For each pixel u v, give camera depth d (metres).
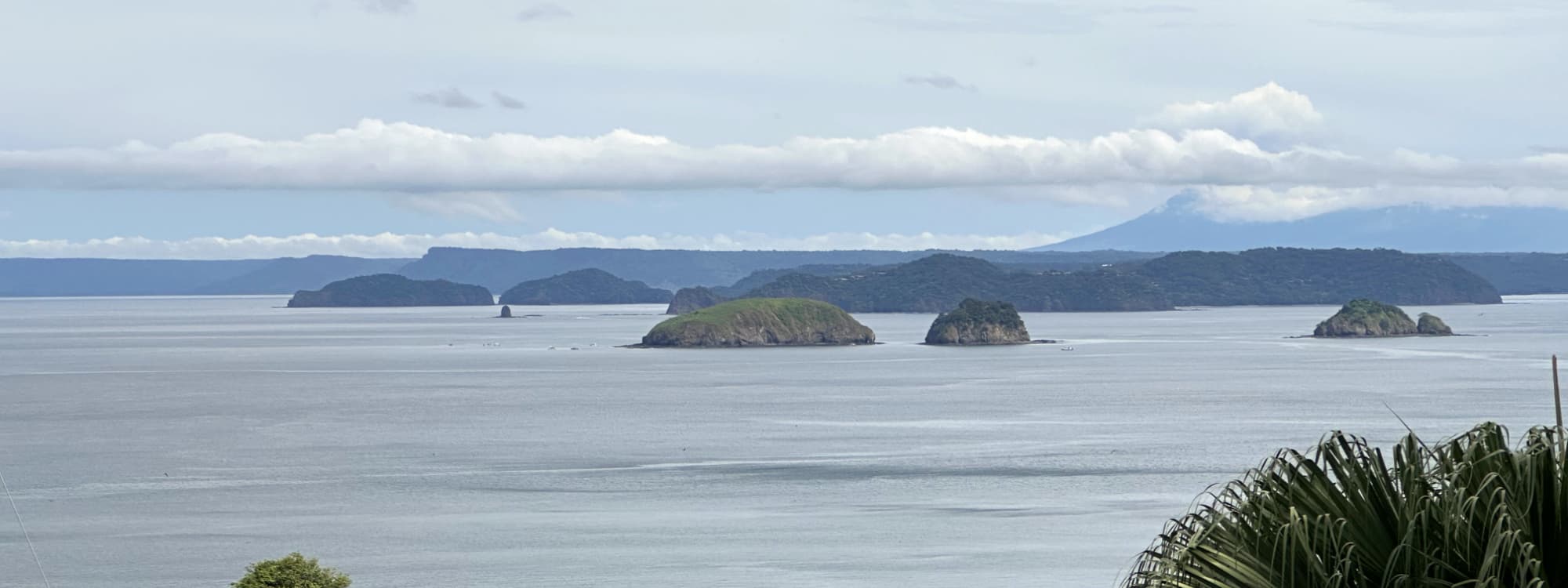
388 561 115.88
